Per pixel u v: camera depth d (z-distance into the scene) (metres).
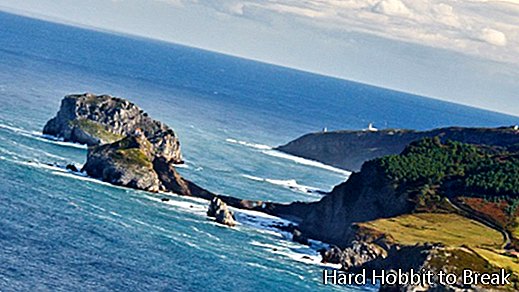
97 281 129.00
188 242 163.00
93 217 164.88
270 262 162.25
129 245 151.62
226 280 144.50
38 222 152.12
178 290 133.75
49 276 126.06
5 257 129.12
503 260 163.25
